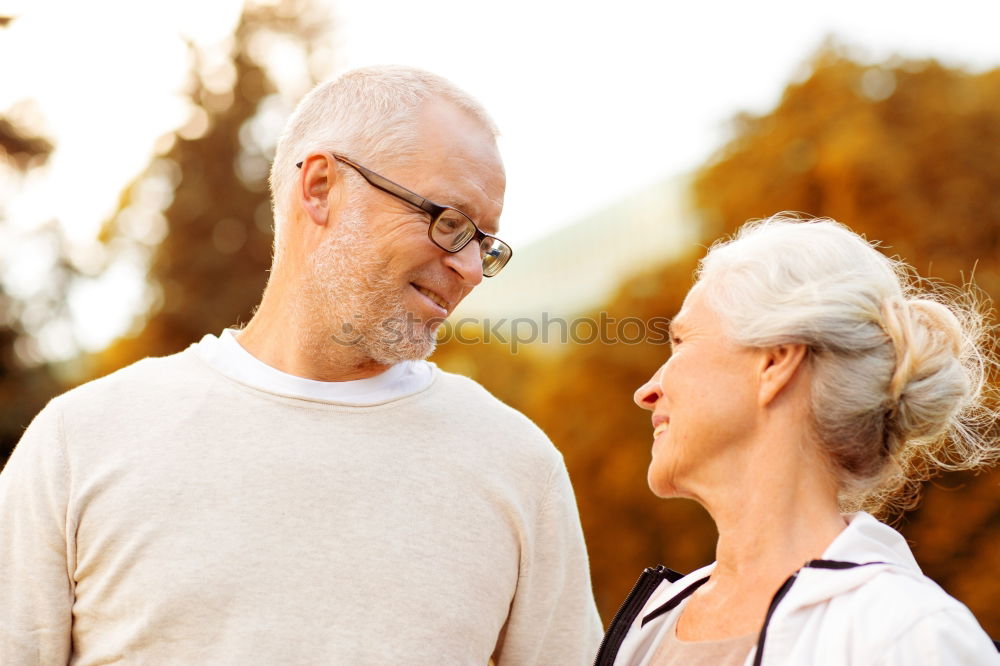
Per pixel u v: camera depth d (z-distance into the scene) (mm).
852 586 1566
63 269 18047
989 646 1461
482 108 2361
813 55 12680
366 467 2178
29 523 2109
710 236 12359
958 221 11188
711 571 1946
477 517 2213
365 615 2068
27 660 2051
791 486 1735
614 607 11766
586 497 12070
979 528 9664
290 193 2342
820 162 11711
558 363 12758
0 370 17203
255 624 2023
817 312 1689
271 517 2102
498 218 2350
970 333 1956
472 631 2154
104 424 2186
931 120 11656
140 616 2031
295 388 2256
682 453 1820
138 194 21375
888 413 1722
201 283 20984
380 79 2309
